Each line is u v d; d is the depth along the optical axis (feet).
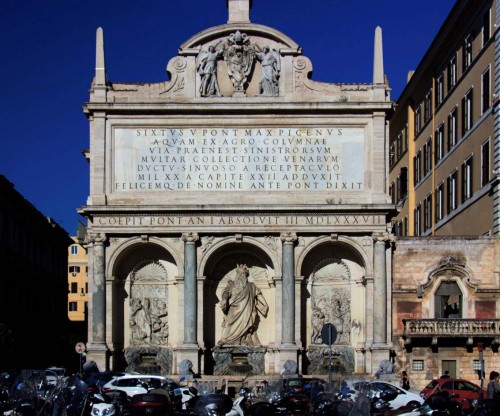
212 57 206.39
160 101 205.67
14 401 105.40
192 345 196.24
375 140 204.44
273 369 200.03
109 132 205.77
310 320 203.72
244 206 199.62
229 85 207.62
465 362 199.31
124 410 117.80
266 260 204.74
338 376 185.88
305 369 201.36
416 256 205.05
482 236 203.72
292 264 199.00
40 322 307.58
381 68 206.18
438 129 252.83
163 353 202.69
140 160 205.57
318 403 115.44
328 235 200.75
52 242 337.11
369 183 204.33
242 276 205.26
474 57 217.56
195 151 205.77
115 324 202.49
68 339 304.71
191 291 197.98
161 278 205.98
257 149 205.67
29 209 283.79
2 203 250.98
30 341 290.56
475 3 216.33
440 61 252.42
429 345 200.03
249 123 205.87
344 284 204.64
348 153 205.16
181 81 207.00
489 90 205.26
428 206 263.29
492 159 201.98
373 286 199.41
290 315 197.06
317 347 202.49
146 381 157.69
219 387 181.06
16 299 271.49
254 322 203.92
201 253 200.44
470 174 219.82
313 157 205.16
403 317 203.82
